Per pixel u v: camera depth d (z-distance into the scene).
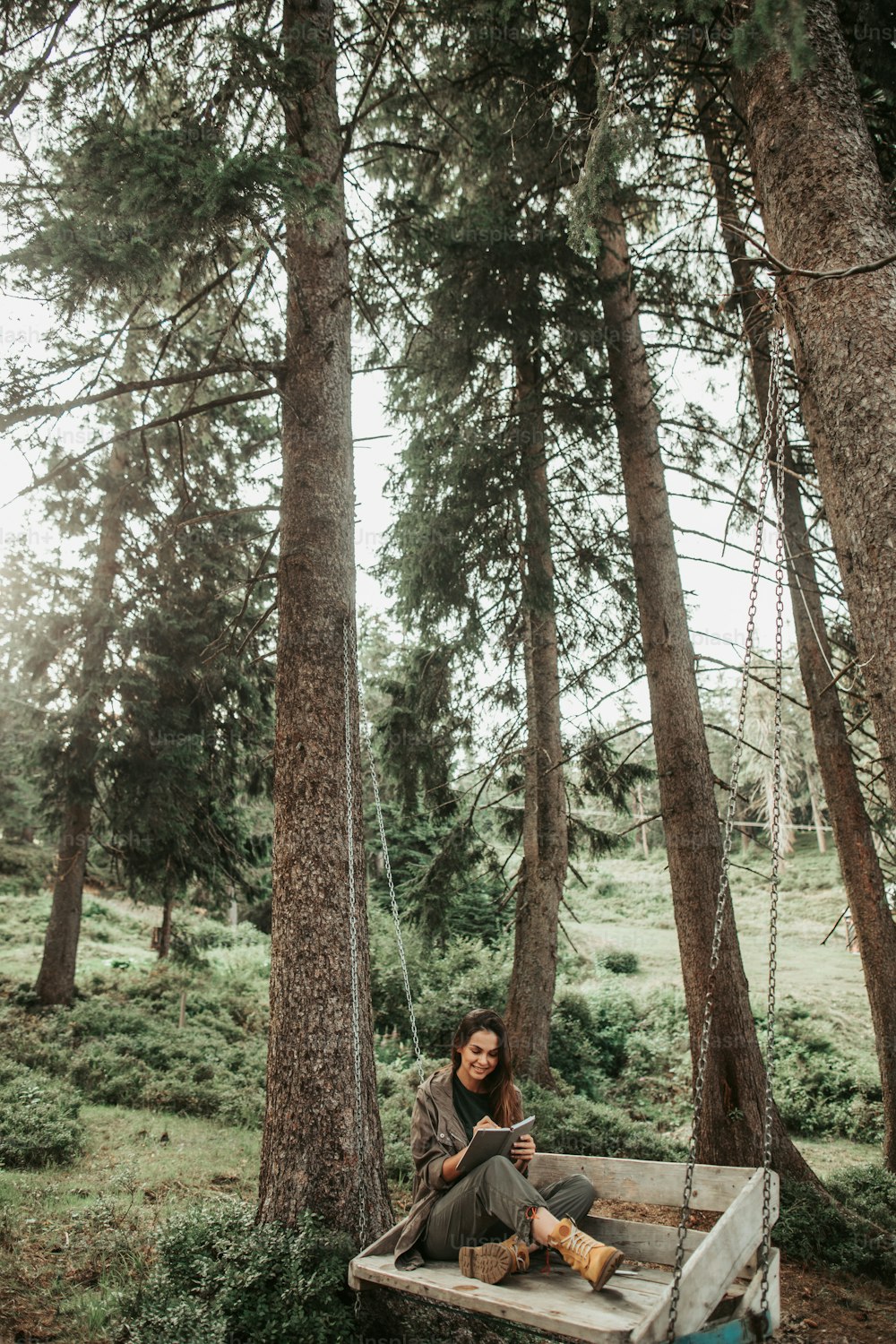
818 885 32.91
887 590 4.27
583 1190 3.80
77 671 15.38
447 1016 16.05
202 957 20.61
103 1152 8.28
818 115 5.02
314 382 6.46
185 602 15.65
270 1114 5.09
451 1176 3.64
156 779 15.00
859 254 4.68
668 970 23.09
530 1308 3.00
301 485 6.23
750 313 5.72
